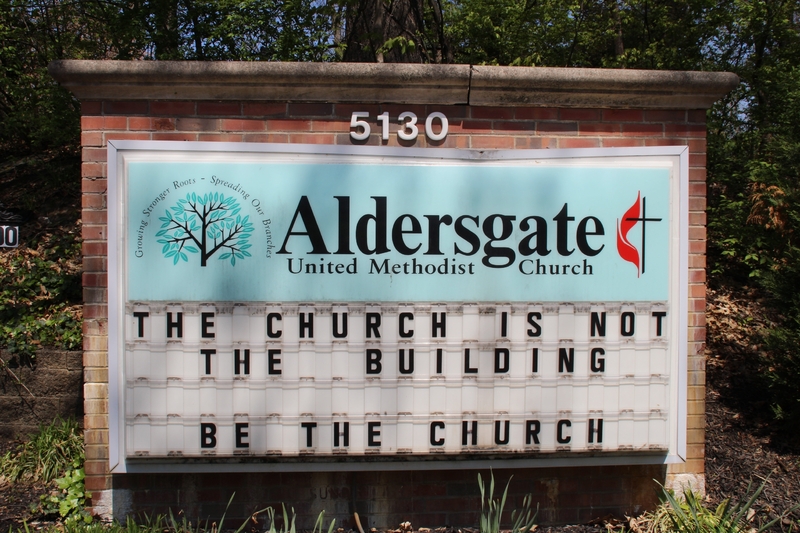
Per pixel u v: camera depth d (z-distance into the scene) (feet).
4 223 23.03
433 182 12.50
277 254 12.32
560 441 12.80
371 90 12.52
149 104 12.49
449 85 12.50
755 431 16.12
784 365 15.93
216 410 12.34
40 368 17.10
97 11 29.19
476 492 13.28
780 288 16.30
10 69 27.78
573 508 13.39
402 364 12.53
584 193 12.69
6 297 19.24
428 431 12.62
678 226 12.85
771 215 20.31
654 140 13.11
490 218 12.59
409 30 18.83
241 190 12.26
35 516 13.11
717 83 12.75
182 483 12.87
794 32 29.55
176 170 12.18
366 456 12.64
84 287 12.46
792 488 13.88
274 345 12.36
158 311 12.24
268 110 12.59
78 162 27.48
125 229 12.20
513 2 32.17
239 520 12.94
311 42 29.43
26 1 28.60
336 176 12.37
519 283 12.64
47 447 15.19
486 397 12.68
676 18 32.30
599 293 12.78
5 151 29.48
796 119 22.45
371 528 13.12
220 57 29.86
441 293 12.55
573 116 12.98
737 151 28.71
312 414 12.44
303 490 13.05
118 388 12.31
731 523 11.40
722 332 21.13
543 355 12.73
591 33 34.30
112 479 12.77
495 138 12.86
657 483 13.28
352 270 12.42
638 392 12.87
